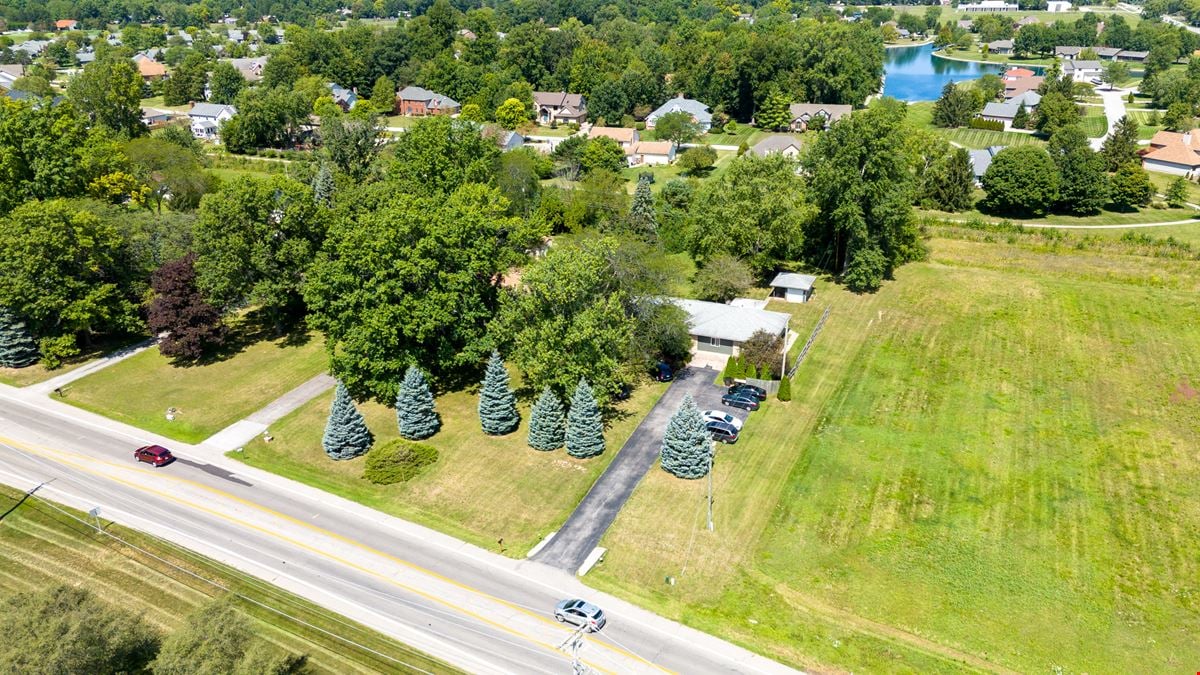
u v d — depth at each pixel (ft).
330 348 195.11
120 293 225.35
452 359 195.42
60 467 170.50
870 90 621.72
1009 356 212.84
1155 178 397.80
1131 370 203.00
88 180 287.69
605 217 308.60
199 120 519.60
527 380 204.54
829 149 255.09
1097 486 161.07
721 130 545.03
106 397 201.16
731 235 250.57
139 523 152.87
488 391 180.24
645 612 131.34
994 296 246.06
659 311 203.92
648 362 202.18
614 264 196.34
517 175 315.17
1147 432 177.88
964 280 258.78
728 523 152.35
